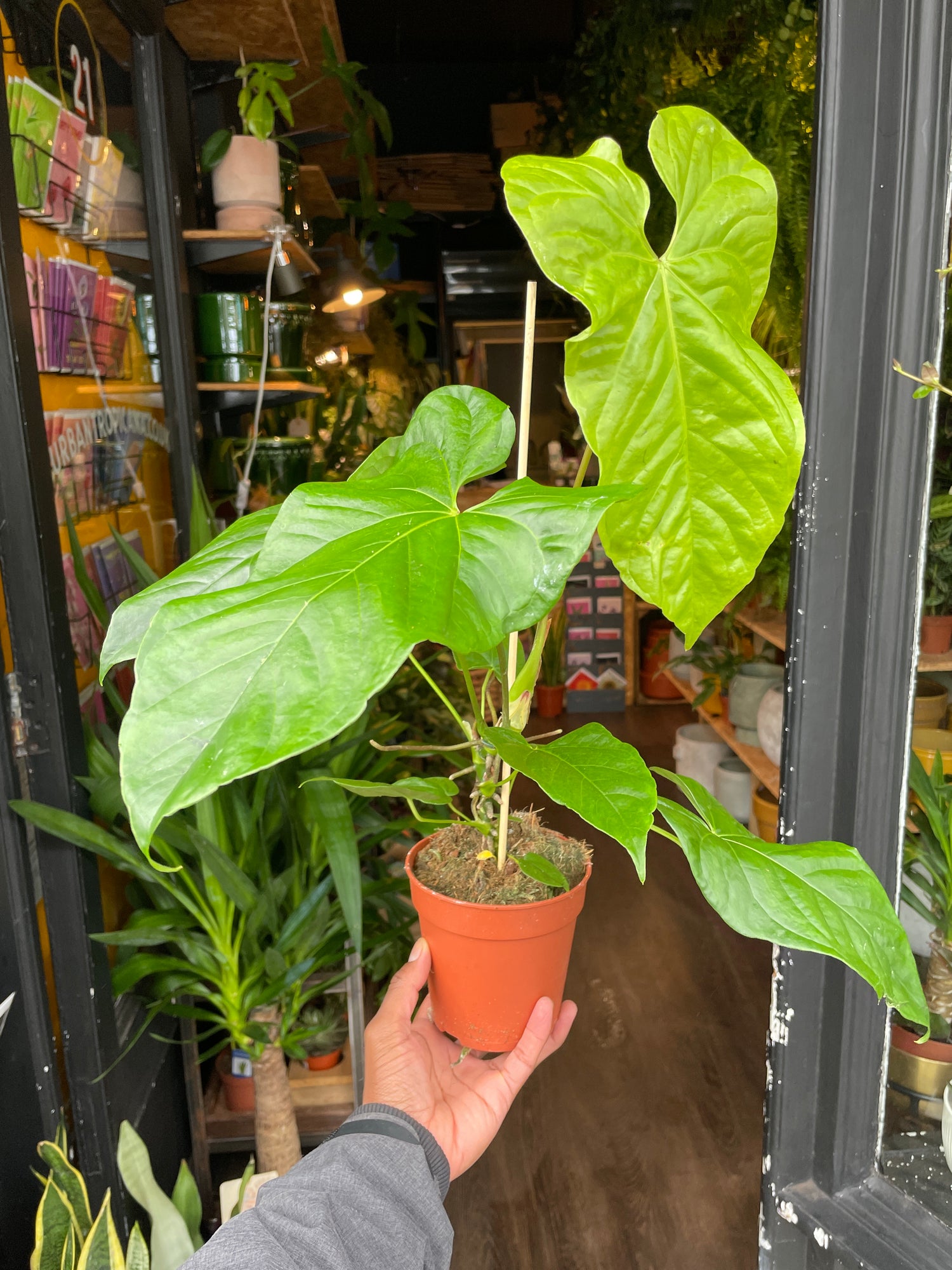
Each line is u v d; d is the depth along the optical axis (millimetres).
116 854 1469
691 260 718
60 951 1444
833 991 1215
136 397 2043
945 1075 1183
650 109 3391
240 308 2355
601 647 5293
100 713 1778
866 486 1112
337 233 3799
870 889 714
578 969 2840
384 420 4383
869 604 1118
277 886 1695
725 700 3957
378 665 457
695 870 678
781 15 2691
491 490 5055
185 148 2387
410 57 5691
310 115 3160
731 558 759
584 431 705
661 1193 1989
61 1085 1564
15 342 1263
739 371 720
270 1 2123
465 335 5527
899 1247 1153
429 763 3066
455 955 827
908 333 1060
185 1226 1333
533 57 5691
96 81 1810
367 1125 781
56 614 1366
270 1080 1786
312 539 550
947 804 1155
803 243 2596
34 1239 1394
